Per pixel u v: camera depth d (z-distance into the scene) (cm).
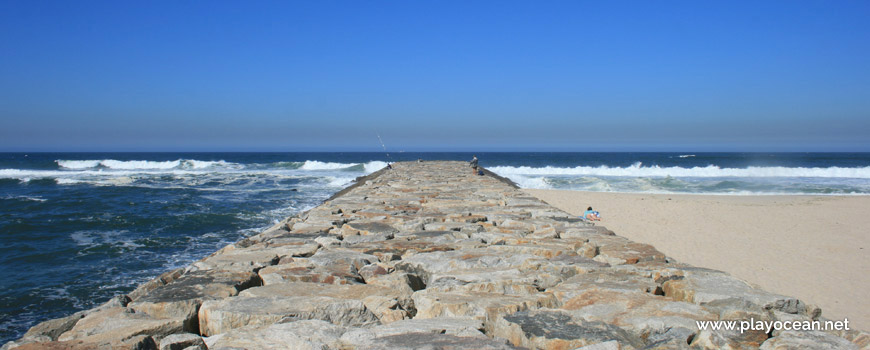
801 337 307
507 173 3712
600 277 453
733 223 1465
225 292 414
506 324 340
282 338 310
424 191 1324
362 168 4438
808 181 3058
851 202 1931
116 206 1909
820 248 1145
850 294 829
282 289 418
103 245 1246
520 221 794
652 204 1862
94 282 964
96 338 329
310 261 541
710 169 3619
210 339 321
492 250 570
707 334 313
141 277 996
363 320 363
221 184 2880
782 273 951
